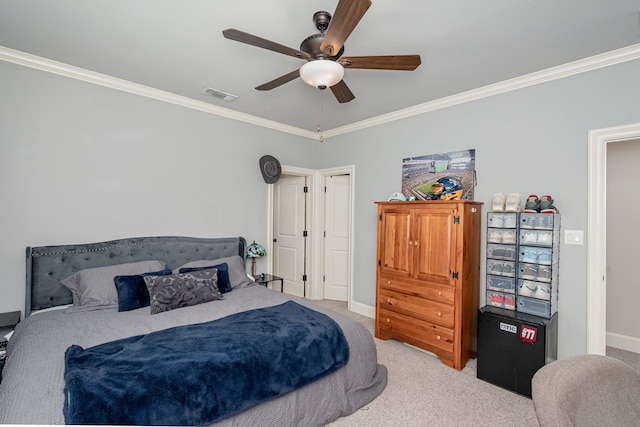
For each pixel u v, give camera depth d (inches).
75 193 109.0
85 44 91.3
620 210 125.5
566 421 30.5
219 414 57.5
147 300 100.7
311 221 191.0
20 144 99.1
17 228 98.9
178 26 81.6
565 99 101.3
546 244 97.0
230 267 131.8
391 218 128.0
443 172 131.1
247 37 64.5
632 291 122.2
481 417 81.0
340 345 80.2
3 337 94.5
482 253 119.4
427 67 101.8
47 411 48.5
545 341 88.5
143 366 57.8
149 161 126.0
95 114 113.0
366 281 161.9
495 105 116.8
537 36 83.7
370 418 80.0
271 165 162.9
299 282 195.3
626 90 90.7
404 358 114.7
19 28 83.3
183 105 134.6
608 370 37.4
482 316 100.3
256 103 138.2
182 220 135.3
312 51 76.4
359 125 164.6
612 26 78.6
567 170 100.7
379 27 79.7
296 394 70.5
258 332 74.6
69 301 105.4
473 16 75.2
